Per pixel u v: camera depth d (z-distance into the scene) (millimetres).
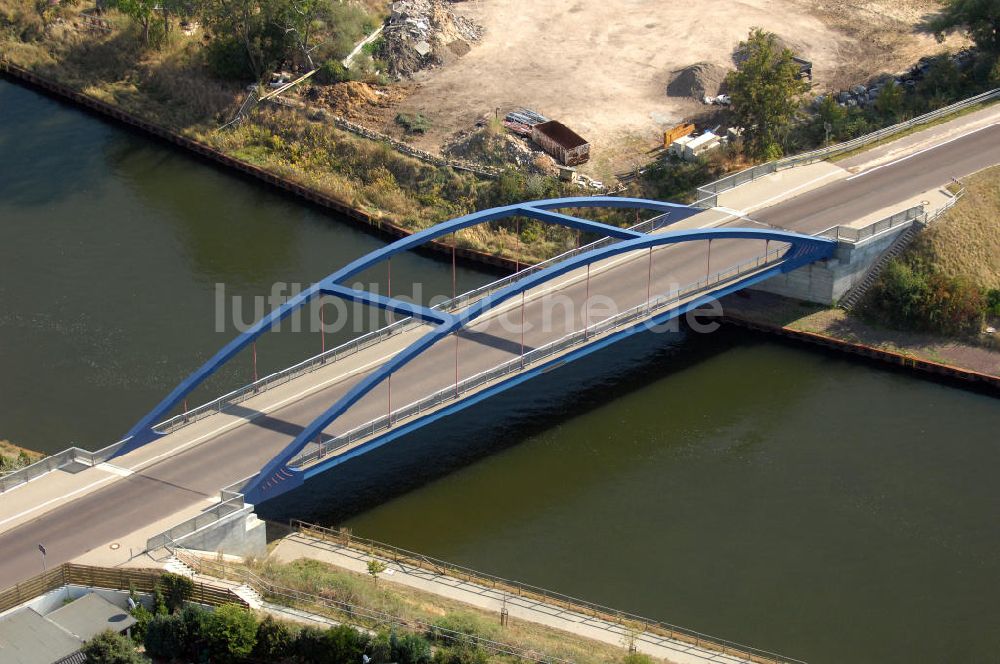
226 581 84812
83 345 116875
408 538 95062
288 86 157375
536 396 111438
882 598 90938
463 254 134250
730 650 85000
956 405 112500
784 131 142375
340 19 161375
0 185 145875
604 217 136125
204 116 158375
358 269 104750
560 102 155375
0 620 78938
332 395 101938
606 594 90250
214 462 94562
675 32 170000
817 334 120062
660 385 113812
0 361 114250
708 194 130125
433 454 104000
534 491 100375
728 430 108438
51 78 167500
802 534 96750
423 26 166500
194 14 167500
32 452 102750
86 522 88500
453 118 153000
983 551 95438
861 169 135875
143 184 147250
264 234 138000
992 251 124688
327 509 97750
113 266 130125
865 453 106062
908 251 124562
